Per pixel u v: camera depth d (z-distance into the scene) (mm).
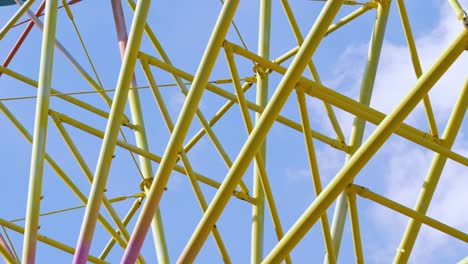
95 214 15992
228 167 21438
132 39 16172
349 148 22172
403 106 12594
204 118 21719
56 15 18328
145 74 20531
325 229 18344
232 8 14477
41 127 17406
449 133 19688
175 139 14891
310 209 13711
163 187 15156
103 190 16094
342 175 13312
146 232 15320
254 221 21641
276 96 13953
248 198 21812
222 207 14336
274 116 14000
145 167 23828
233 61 18734
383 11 22875
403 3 20266
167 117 20438
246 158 14133
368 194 17875
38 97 17641
